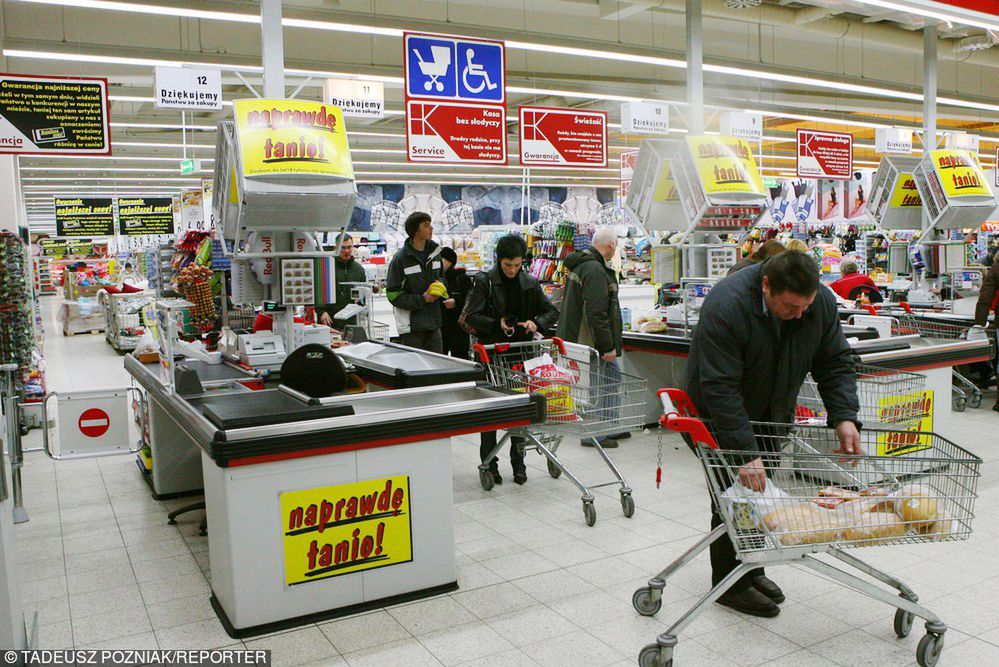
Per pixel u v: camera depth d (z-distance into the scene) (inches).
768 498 98.8
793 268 98.7
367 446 117.6
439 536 127.1
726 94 658.2
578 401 164.2
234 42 464.1
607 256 217.8
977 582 129.5
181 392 134.6
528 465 213.2
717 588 101.1
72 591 133.6
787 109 631.8
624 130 419.5
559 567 139.3
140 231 756.6
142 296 512.4
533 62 558.9
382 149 797.2
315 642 111.9
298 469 113.7
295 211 146.3
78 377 398.9
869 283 321.4
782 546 97.5
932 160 285.9
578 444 236.8
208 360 176.2
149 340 201.0
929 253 304.7
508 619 118.7
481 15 461.1
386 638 113.0
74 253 1274.6
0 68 344.5
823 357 116.0
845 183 537.3
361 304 226.4
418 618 119.3
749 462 101.7
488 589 130.0
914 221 310.0
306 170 142.0
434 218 992.2
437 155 281.0
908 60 650.2
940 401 197.0
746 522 99.0
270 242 154.3
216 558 119.7
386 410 120.0
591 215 971.3
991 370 302.5
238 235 146.3
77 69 468.1
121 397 179.8
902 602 102.0
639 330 250.7
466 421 124.3
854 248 496.7
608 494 183.2
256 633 114.0
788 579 132.8
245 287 158.2
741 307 105.8
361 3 420.8
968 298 291.0
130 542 159.0
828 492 101.9
